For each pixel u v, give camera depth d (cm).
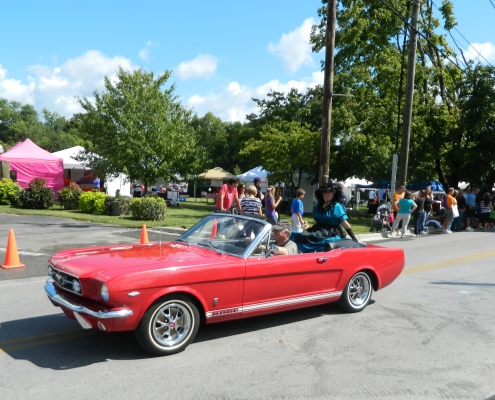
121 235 1359
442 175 2466
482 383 429
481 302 723
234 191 1115
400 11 2552
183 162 2395
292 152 2423
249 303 527
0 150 3055
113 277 434
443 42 2670
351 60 2745
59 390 394
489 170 2153
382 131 2266
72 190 2202
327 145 1372
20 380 412
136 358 468
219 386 409
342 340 540
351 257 632
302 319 621
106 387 401
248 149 2675
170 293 467
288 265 552
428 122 2269
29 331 545
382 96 2411
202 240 578
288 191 2731
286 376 435
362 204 3966
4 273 854
